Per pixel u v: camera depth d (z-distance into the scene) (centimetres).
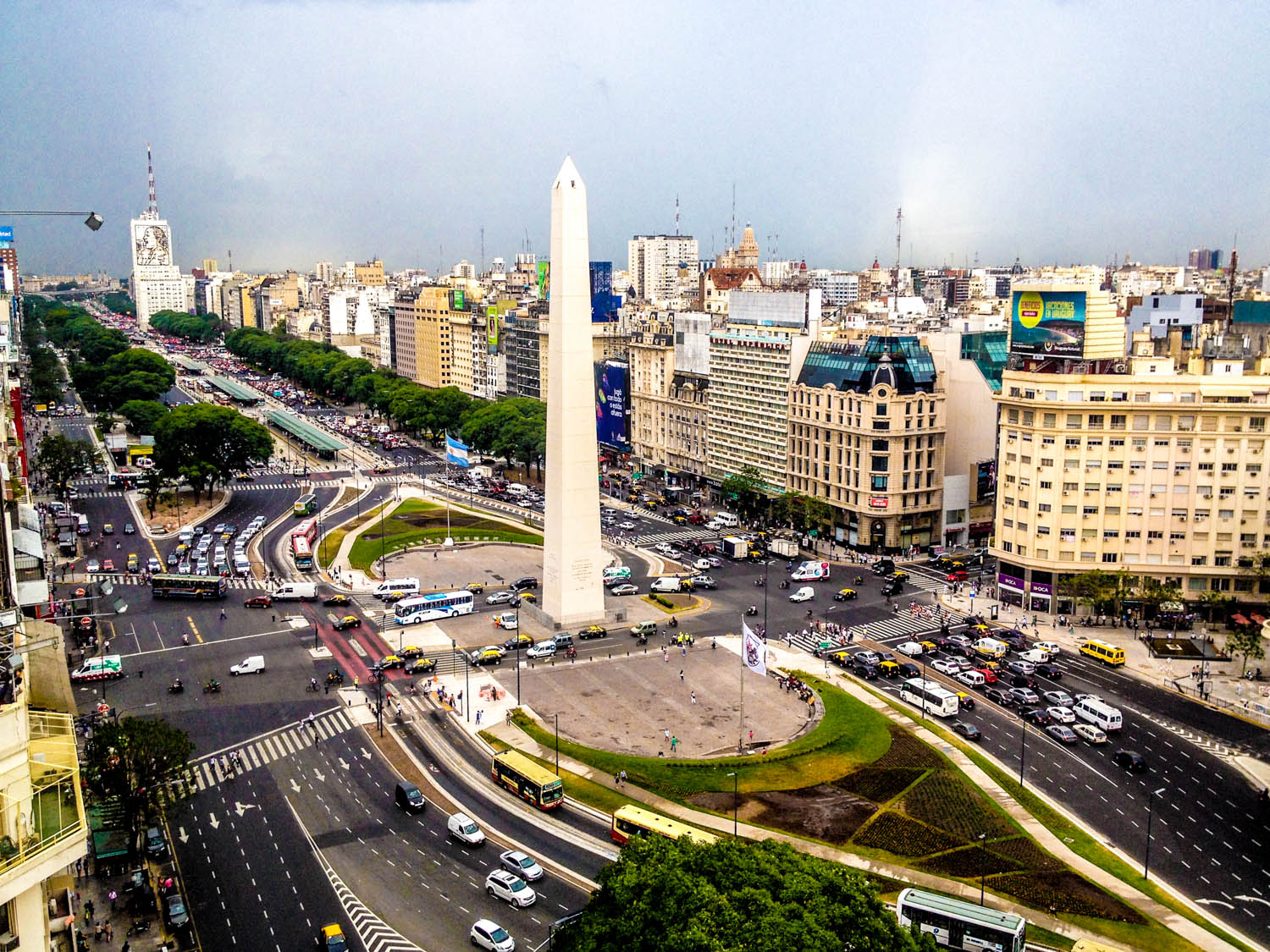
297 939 10144
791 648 18938
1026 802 13175
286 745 14750
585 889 11031
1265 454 19462
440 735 15150
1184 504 19925
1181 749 14800
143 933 10119
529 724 15475
